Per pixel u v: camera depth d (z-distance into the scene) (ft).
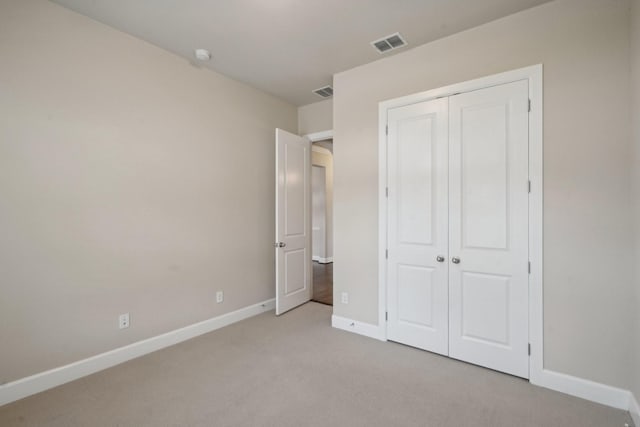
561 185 6.79
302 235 13.24
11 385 6.46
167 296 9.21
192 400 6.51
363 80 10.03
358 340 9.54
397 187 9.25
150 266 8.80
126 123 8.30
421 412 6.11
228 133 11.08
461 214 8.14
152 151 8.87
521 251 7.29
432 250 8.61
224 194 10.92
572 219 6.68
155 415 6.04
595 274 6.45
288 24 7.89
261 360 8.27
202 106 10.21
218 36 8.46
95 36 7.71
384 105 9.51
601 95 6.41
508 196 7.47
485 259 7.78
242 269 11.57
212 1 6.98
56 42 7.08
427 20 7.68
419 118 8.85
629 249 6.14
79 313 7.44
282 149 11.97
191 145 9.88
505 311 7.51
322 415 6.04
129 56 8.36
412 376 7.43
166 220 9.20
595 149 6.46
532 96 7.14
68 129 7.26
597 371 6.43
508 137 7.47
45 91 6.92
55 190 7.07
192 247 9.89
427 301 8.71
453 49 8.29
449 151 8.34
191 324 9.83
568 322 6.72
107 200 7.93
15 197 6.54
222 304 10.80
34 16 6.77
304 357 8.43
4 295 6.42
